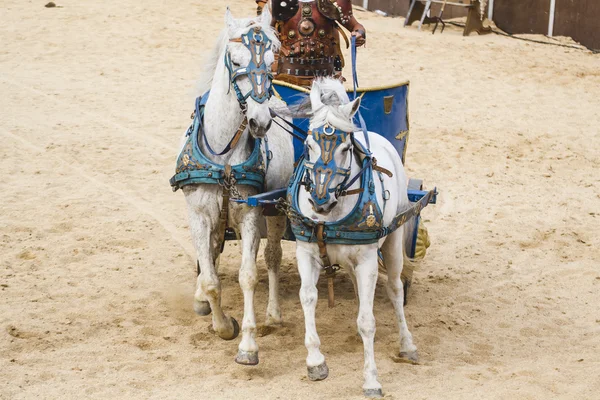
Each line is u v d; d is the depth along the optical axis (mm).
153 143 20125
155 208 15945
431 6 34656
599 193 17688
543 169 19203
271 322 10883
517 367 9867
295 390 8992
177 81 25734
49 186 16781
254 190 9773
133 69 26828
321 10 11492
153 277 12664
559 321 11562
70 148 19312
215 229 9922
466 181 18266
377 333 10930
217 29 31531
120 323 10914
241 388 9055
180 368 9586
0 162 18078
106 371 9469
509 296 12500
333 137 8250
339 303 11906
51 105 22859
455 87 25766
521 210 16562
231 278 12875
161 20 32375
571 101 24844
